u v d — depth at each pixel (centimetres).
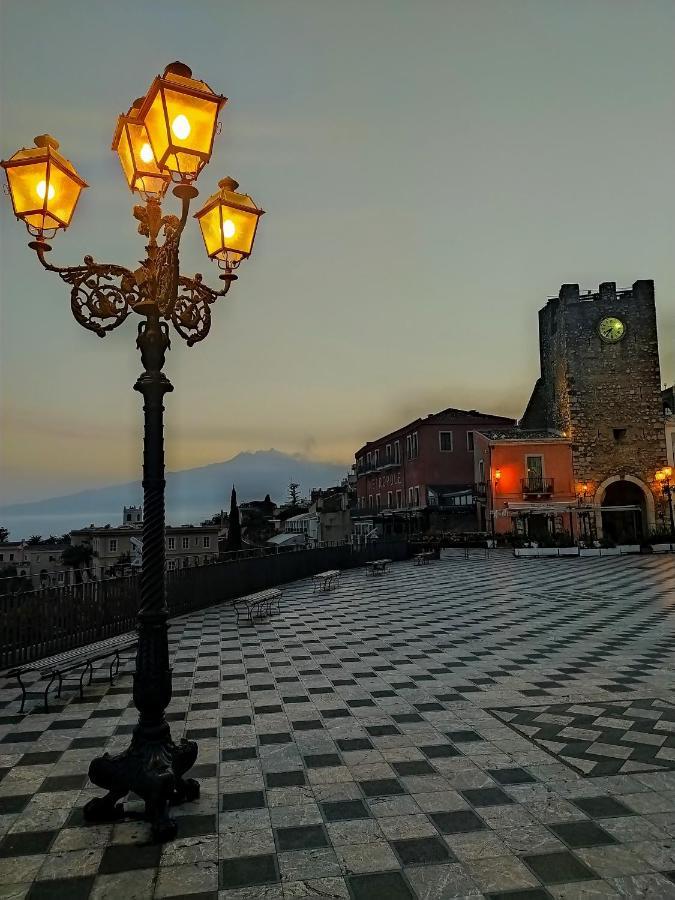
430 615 1440
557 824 437
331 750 588
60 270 452
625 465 4066
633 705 714
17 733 647
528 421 4975
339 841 418
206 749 593
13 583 1023
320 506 6359
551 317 4478
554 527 4000
